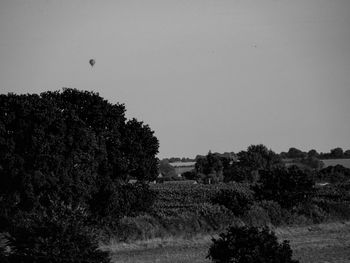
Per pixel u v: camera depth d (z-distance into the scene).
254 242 35.62
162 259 49.47
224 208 70.12
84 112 72.12
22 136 60.34
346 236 65.00
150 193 71.12
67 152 62.25
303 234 67.19
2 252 36.97
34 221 35.78
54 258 34.22
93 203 62.84
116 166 72.19
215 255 36.53
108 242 56.97
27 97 63.34
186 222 64.12
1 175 58.88
